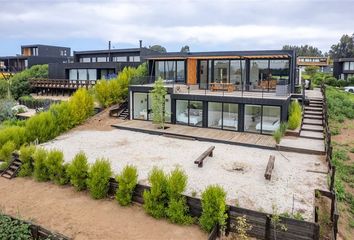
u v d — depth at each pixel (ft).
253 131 68.18
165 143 62.34
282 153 54.29
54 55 222.07
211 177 43.52
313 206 34.53
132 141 64.18
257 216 30.35
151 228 32.81
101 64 122.31
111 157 53.26
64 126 72.64
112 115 86.53
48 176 46.80
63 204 38.75
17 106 104.06
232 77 85.61
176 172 36.17
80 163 42.68
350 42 353.31
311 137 60.13
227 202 35.68
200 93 75.25
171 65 93.15
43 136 65.92
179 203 33.88
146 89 80.64
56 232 29.40
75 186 42.70
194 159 51.90
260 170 46.21
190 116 75.46
